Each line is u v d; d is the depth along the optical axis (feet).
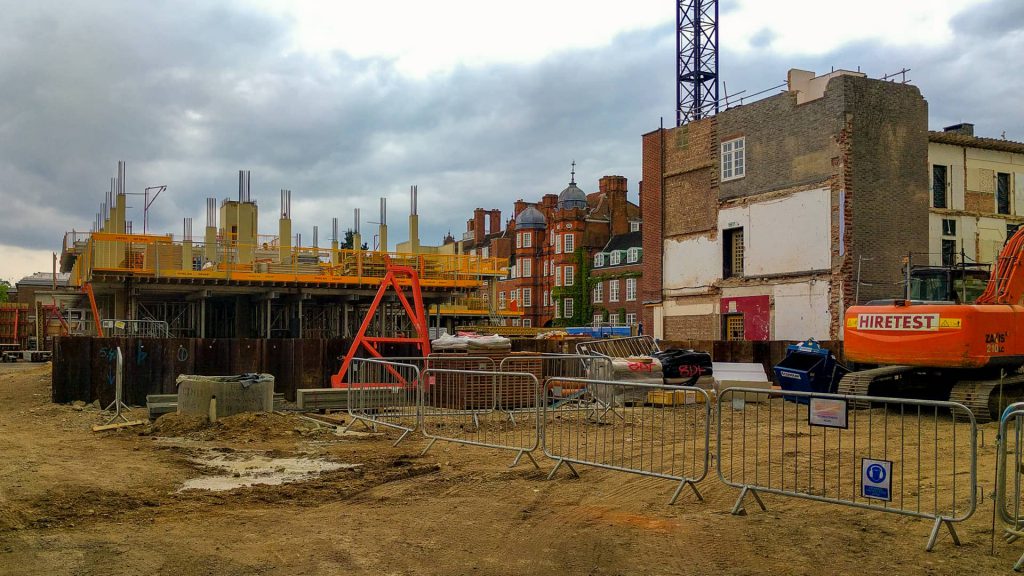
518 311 199.62
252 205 129.59
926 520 27.40
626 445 43.37
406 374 57.88
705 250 118.83
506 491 31.53
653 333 127.95
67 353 62.69
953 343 53.62
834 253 97.50
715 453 41.06
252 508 28.53
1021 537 24.52
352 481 33.22
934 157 118.62
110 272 101.60
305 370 68.64
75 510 27.76
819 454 41.01
